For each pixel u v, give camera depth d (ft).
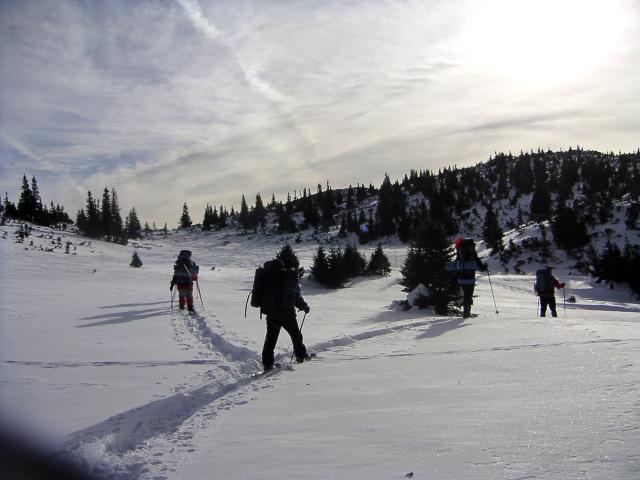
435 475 8.67
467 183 338.54
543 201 241.55
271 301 21.70
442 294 51.98
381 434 11.29
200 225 490.49
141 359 23.95
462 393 14.51
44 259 124.67
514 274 144.87
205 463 10.47
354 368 20.22
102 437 12.27
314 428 12.32
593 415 11.28
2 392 17.40
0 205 264.31
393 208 294.25
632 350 18.61
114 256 172.65
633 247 126.00
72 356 24.68
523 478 8.24
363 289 98.32
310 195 435.53
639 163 324.80
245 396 16.76
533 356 19.19
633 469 8.29
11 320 38.75
